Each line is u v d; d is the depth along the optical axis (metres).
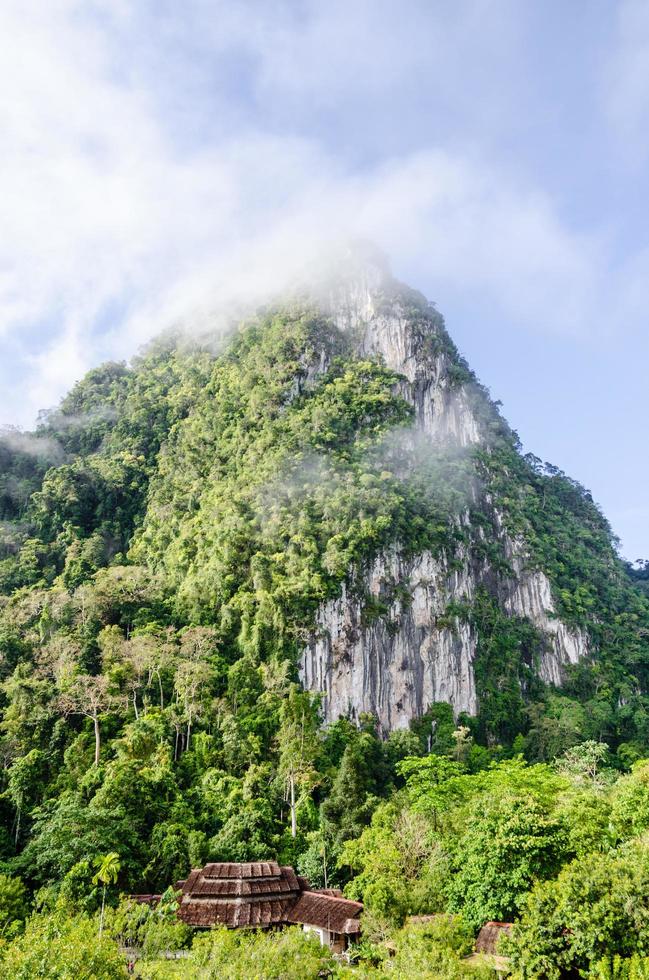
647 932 29.56
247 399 144.12
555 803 50.88
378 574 113.69
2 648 97.56
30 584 118.88
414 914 44.00
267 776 81.62
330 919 46.12
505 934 32.81
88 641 98.19
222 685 95.69
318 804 80.50
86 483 139.38
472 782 61.84
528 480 164.75
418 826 55.34
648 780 47.56
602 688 126.62
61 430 163.88
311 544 110.44
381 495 121.50
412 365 155.38
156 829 64.62
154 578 114.50
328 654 102.81
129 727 83.31
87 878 53.56
